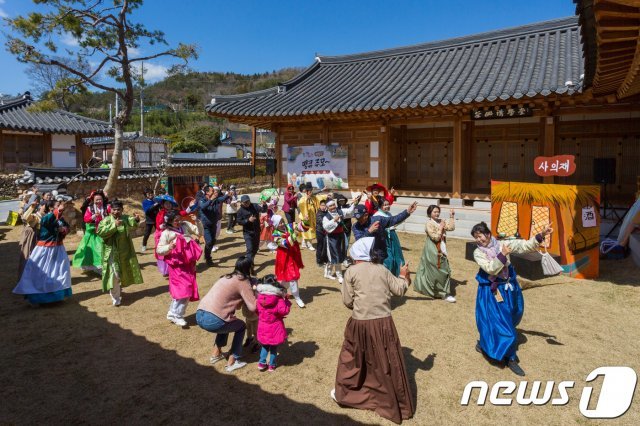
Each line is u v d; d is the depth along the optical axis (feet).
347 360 12.94
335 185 50.31
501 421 12.26
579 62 39.88
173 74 51.90
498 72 43.42
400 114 42.39
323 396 13.48
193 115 269.23
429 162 53.93
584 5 16.40
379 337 12.37
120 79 51.37
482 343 15.37
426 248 22.56
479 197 41.68
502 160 50.16
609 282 24.91
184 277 18.78
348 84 54.70
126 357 15.98
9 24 40.68
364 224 21.40
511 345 14.64
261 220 25.70
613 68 21.39
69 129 83.82
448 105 37.88
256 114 46.75
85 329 18.53
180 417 12.27
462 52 54.44
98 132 88.84
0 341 17.24
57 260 21.22
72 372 14.82
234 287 14.87
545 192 27.58
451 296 22.22
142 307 21.36
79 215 40.83
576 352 16.35
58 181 47.98
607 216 38.09
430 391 13.74
